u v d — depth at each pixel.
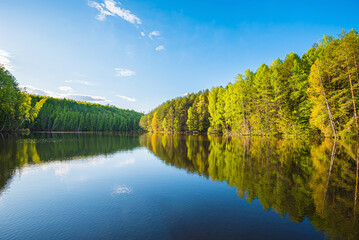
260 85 39.28
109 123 127.00
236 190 7.82
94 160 15.21
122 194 7.54
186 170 11.57
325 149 17.08
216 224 5.09
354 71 22.22
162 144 28.83
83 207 6.30
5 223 5.24
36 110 71.00
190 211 5.93
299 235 4.51
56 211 5.99
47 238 4.49
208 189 8.04
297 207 6.07
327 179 8.86
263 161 13.20
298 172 10.11
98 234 4.61
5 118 50.50
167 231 4.73
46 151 19.52
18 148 20.94
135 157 16.67
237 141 29.11
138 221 5.30
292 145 20.92
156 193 7.64
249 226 4.96
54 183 9.03
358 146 18.30
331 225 4.95
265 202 6.52
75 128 110.88
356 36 22.44
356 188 7.66
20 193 7.64
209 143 28.06
